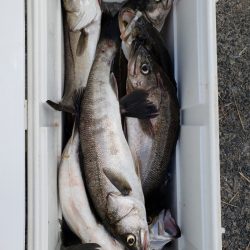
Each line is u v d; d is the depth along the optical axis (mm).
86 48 571
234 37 784
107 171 534
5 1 417
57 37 557
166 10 599
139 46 572
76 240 551
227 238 776
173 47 610
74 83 573
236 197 778
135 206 535
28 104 442
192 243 509
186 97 551
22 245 408
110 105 541
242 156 781
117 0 629
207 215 456
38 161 439
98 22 575
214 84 456
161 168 585
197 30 495
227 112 781
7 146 413
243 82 784
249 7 787
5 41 416
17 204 410
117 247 546
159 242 569
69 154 544
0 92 414
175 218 583
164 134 577
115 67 589
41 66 454
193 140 508
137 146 575
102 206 538
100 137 537
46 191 450
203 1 475
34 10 450
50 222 482
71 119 587
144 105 566
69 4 564
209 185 451
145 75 569
